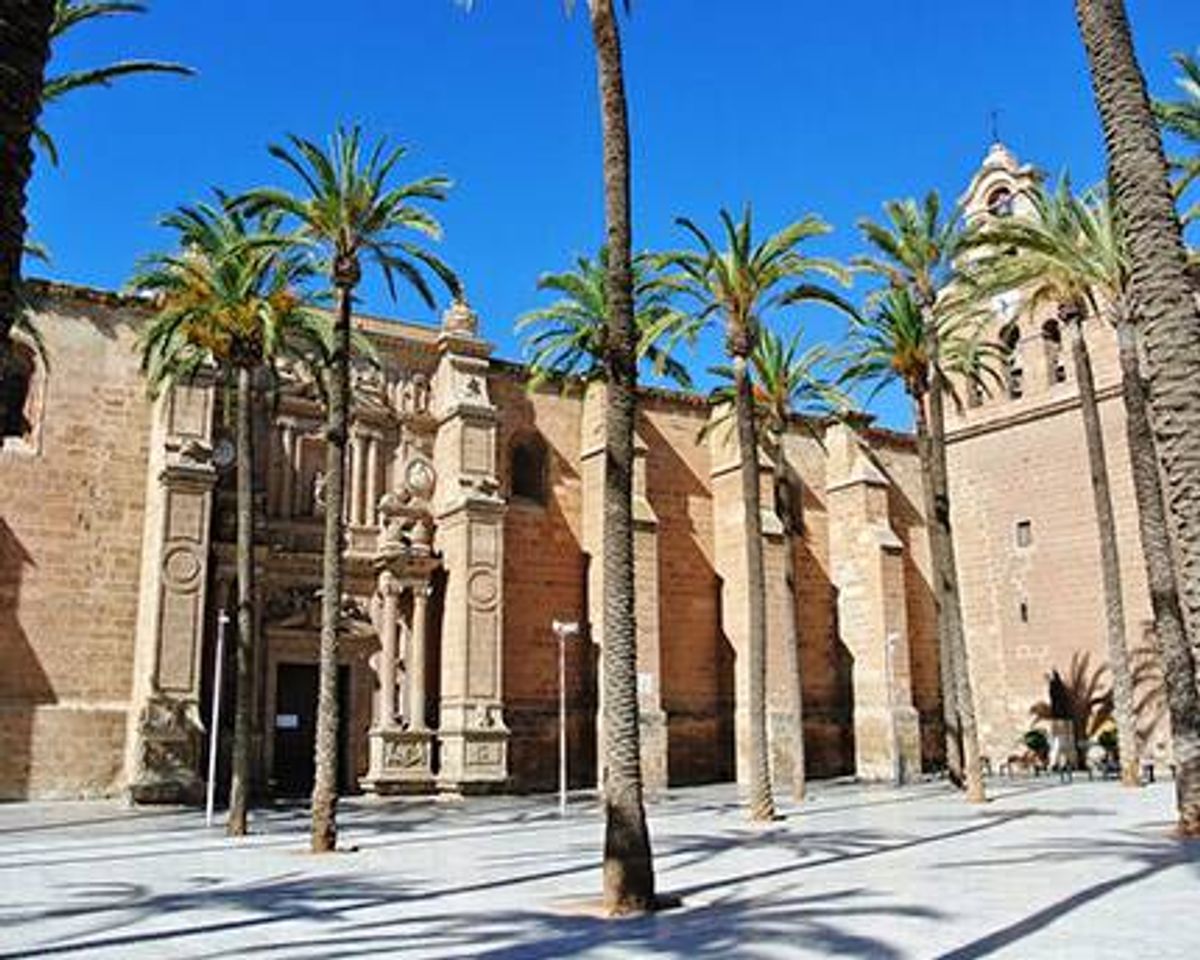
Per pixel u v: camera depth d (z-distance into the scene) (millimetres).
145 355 28141
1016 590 49281
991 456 51094
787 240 28109
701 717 44625
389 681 38469
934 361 34344
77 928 12664
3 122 5992
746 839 22281
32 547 33344
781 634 45219
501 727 38062
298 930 12375
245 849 22125
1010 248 31391
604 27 16438
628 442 15492
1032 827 23109
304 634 37531
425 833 25453
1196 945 9844
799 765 33438
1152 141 11812
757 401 38156
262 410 38250
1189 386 11000
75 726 32781
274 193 24609
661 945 10812
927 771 49906
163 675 32250
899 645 46344
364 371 40656
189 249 28797
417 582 39250
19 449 33781
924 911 12375
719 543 46625
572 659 42188
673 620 45000
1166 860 16547
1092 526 46625
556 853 20719
